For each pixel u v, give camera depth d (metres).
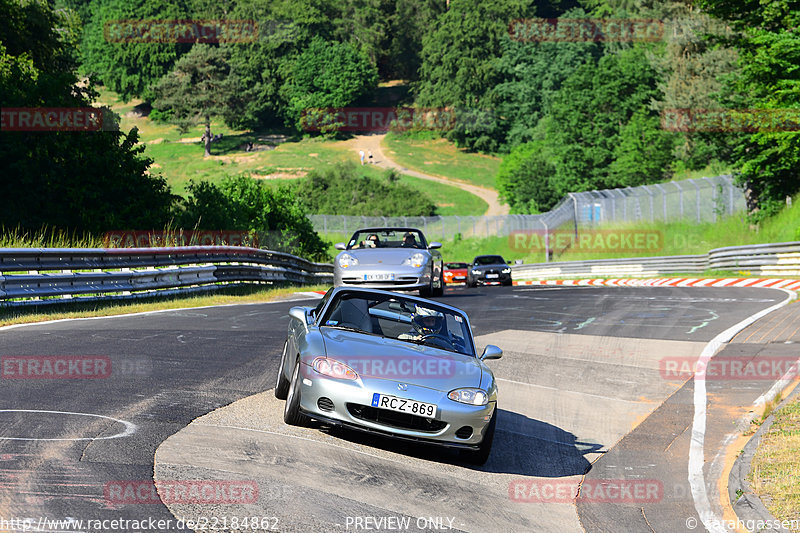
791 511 5.95
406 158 154.00
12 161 27.86
